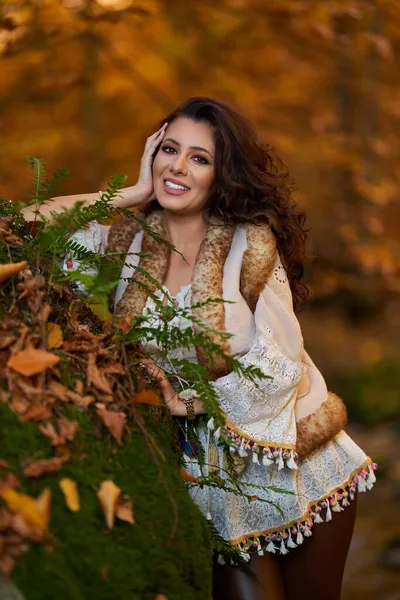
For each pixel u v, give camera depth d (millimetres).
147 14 7973
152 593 2189
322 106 11734
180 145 3393
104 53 9227
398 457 8195
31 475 2059
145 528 2248
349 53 10664
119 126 11406
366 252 10492
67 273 2607
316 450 3434
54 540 1986
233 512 3250
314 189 11969
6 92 9477
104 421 2316
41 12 7391
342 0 9219
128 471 2320
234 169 3416
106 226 3590
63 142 11062
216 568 3326
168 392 3000
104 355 2514
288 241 3527
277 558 3473
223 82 10812
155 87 10047
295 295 3656
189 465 3191
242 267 3361
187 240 3461
